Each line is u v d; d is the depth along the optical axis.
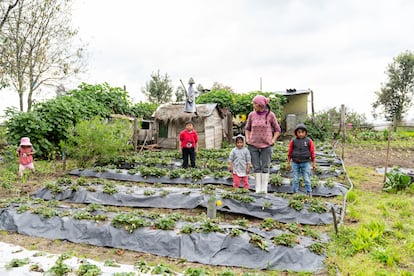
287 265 4.46
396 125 23.55
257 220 6.54
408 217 6.34
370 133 21.98
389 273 4.15
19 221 5.84
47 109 13.32
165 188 8.34
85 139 10.82
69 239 5.38
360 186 9.12
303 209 6.53
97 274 3.74
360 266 4.36
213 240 4.90
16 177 9.64
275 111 22.03
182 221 5.62
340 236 5.36
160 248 4.95
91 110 15.13
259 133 7.39
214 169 11.42
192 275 3.94
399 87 37.31
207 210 6.48
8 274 3.84
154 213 6.02
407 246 4.91
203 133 16.98
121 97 18.50
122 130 12.05
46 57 17.50
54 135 13.36
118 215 5.58
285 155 13.39
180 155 13.87
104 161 11.84
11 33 16.48
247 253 4.67
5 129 13.88
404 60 37.12
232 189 8.48
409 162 13.56
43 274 3.75
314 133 21.56
